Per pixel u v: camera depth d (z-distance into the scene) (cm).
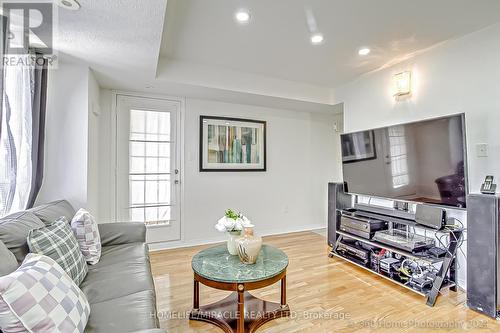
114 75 285
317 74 351
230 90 339
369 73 348
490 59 231
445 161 225
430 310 207
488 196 201
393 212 281
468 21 225
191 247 369
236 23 227
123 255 204
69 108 249
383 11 210
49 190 242
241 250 185
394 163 271
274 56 298
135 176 352
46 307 97
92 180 285
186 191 379
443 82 265
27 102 204
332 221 360
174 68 307
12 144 180
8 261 117
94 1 155
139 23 181
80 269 162
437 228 225
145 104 354
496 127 227
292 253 340
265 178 437
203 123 387
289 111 457
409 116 297
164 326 187
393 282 252
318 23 227
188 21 224
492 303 197
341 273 276
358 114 365
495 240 197
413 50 281
